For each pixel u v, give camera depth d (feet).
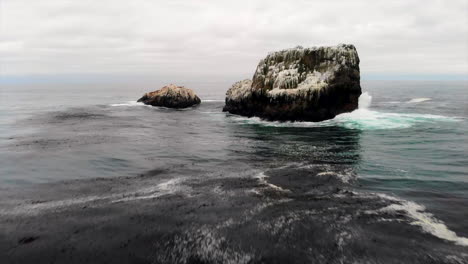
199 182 57.88
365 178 59.62
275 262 33.06
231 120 150.41
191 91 235.61
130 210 45.01
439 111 162.40
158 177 61.62
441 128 113.70
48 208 46.01
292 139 101.65
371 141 95.55
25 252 34.76
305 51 149.07
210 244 36.35
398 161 72.33
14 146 90.22
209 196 50.37
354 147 88.17
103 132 116.57
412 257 32.96
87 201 48.70
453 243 35.47
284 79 143.64
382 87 506.89
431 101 222.48
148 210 44.96
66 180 59.82
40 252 34.81
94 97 338.13
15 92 466.29
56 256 34.14
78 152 82.89
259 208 45.55
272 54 160.04
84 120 151.02
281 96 138.92
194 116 168.45
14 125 133.28
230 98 177.68
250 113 158.92
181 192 52.39
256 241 36.83
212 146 92.12
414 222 40.75
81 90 531.91
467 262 31.86
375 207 45.75
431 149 83.51
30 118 157.58
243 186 55.21
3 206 46.93
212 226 40.24
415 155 77.66
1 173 64.13
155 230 39.34
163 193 52.03
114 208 45.75
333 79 137.69
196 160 75.51
